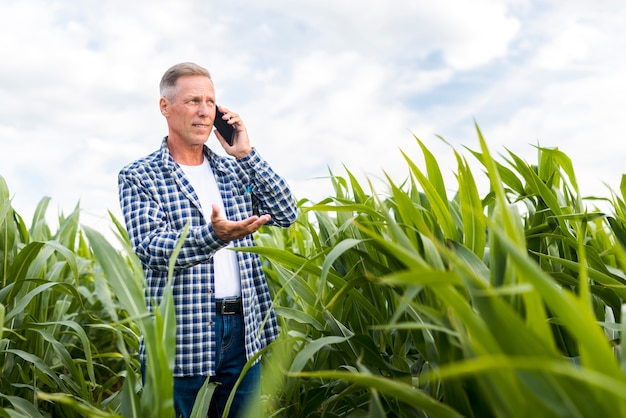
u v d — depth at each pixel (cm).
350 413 150
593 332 65
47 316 250
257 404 159
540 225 164
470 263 116
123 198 188
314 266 149
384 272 135
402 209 125
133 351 312
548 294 66
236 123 207
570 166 176
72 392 213
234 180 204
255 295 195
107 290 108
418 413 125
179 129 193
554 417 73
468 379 100
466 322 77
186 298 179
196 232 166
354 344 155
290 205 211
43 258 220
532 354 72
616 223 164
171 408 107
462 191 130
